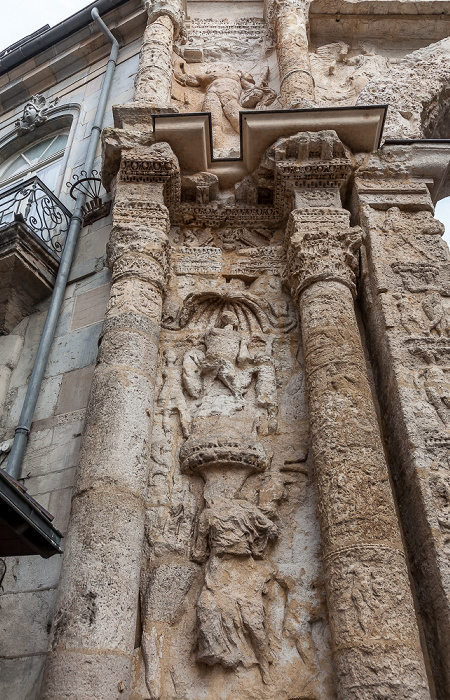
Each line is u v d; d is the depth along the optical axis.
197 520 4.43
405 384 4.62
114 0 9.27
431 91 7.34
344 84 8.07
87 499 4.11
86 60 9.84
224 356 5.18
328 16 8.59
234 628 3.88
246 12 9.20
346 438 4.21
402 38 8.78
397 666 3.35
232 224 6.34
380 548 3.76
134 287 5.24
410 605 3.62
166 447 4.78
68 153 8.48
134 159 5.91
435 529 3.93
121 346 4.86
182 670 3.83
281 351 5.32
